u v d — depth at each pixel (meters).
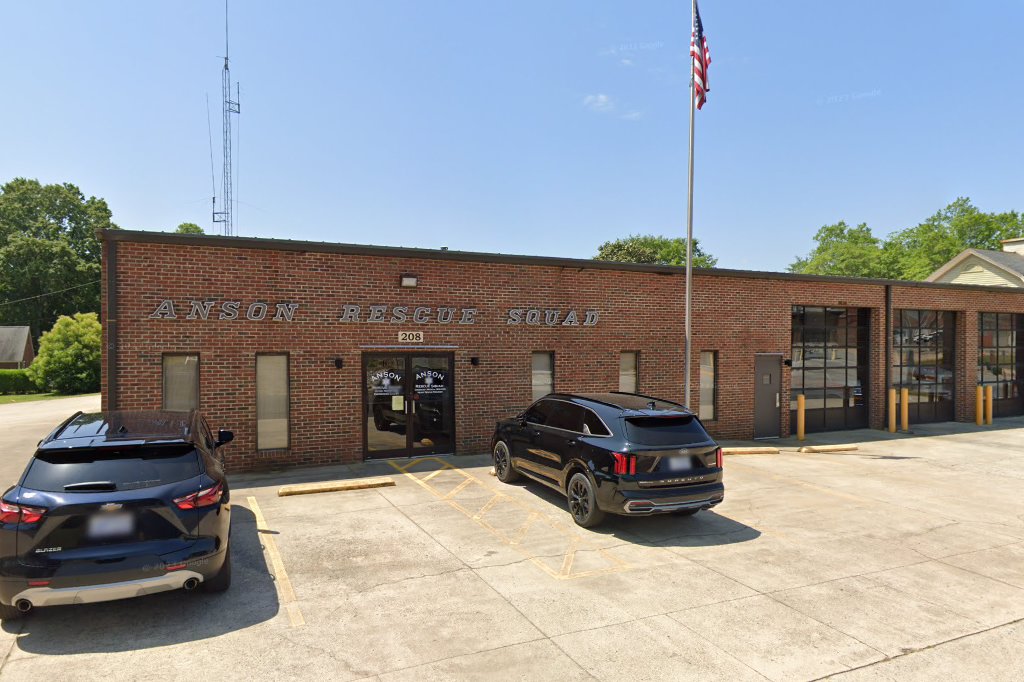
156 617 5.45
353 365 12.10
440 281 12.85
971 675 4.64
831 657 4.87
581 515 8.21
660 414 7.95
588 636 5.18
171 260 10.76
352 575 6.47
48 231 65.81
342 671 4.57
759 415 16.73
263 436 11.57
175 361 11.00
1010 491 10.95
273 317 11.45
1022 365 22.75
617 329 14.77
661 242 71.06
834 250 73.69
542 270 13.90
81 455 5.30
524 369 13.70
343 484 10.05
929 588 6.37
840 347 18.67
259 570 6.58
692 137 14.15
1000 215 64.12
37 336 62.66
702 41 14.34
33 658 4.70
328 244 11.80
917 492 10.77
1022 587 6.44
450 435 13.15
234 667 4.61
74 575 4.82
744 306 16.44
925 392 20.36
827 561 7.14
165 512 5.14
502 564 6.84
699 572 6.71
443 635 5.17
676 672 4.59
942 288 20.03
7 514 4.85
